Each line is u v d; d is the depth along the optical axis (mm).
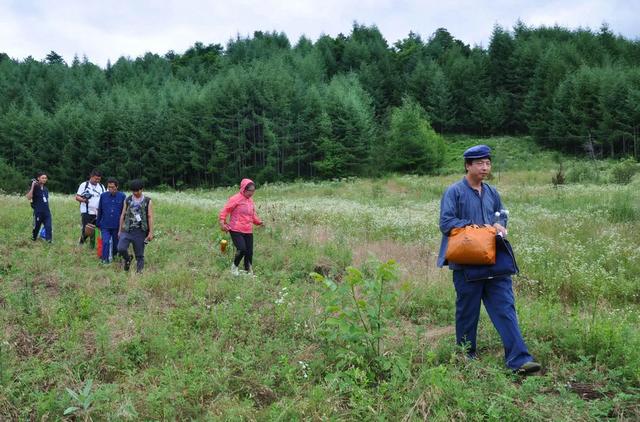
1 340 4652
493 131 64125
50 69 79688
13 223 12062
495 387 3785
